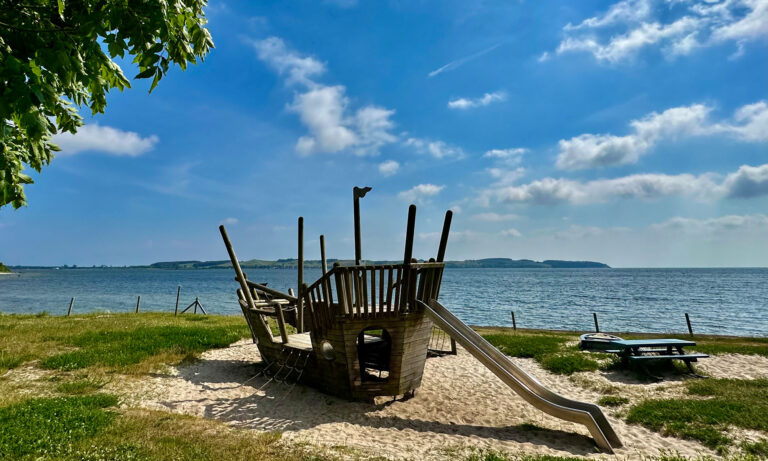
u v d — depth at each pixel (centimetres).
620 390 966
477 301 5288
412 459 603
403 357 883
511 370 852
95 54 387
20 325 1667
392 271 866
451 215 916
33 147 345
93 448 572
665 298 5666
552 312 4047
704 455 634
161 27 378
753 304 4731
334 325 898
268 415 820
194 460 559
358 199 1016
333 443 665
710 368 1145
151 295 6600
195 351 1332
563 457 611
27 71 329
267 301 1309
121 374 1048
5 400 801
